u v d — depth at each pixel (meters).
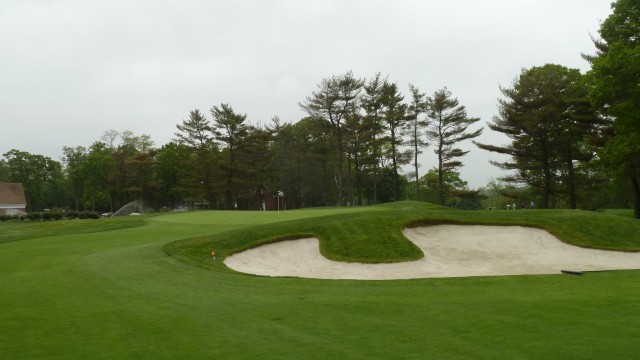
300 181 89.81
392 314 10.91
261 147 83.19
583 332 9.06
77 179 113.44
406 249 23.00
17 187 99.56
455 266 21.45
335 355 7.93
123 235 33.22
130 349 8.41
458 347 8.25
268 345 8.56
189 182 82.31
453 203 96.25
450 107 68.31
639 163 40.12
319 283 16.41
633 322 9.81
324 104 70.31
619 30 38.53
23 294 13.84
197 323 10.24
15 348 8.52
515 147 54.97
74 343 8.82
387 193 89.44
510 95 52.81
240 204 95.31
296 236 24.28
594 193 66.44
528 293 13.76
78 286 15.20
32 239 32.34
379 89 72.38
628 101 37.19
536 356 7.70
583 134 50.19
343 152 77.25
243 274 18.12
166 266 19.16
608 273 18.69
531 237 26.28
